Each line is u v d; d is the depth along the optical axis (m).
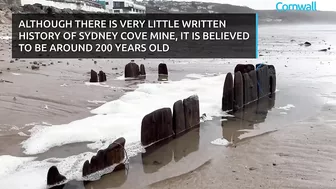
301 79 17.27
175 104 8.22
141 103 10.84
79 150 7.13
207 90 13.14
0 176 5.90
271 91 13.49
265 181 5.91
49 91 12.41
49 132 7.99
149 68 20.66
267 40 55.97
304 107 11.45
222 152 7.31
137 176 6.13
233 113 10.41
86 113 9.83
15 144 7.38
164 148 7.49
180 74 18.34
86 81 15.02
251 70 13.12
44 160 6.62
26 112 9.72
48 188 5.54
